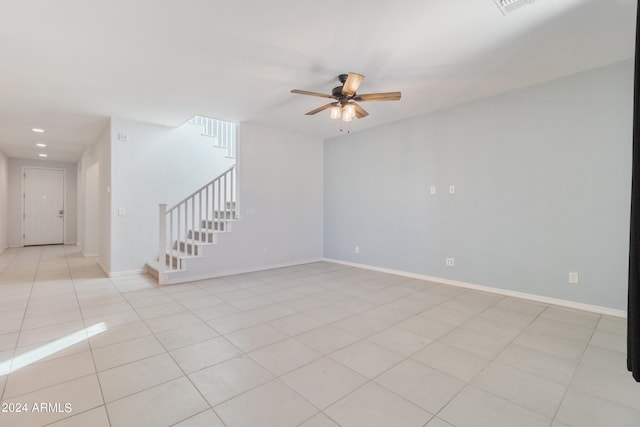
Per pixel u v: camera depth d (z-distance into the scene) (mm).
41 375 1966
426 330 2713
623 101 2990
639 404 1714
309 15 2242
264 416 1604
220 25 2363
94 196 6699
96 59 2875
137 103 4055
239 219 5031
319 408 1672
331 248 6133
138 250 4926
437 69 3121
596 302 3146
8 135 5711
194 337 2555
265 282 4434
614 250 3047
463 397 1777
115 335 2582
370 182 5359
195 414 1613
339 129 5477
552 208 3414
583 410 1666
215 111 4414
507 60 2947
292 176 5754
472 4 2121
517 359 2209
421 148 4605
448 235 4305
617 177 3029
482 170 3955
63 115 4547
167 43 2615
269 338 2545
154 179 5074
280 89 3611
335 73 3195
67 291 3902
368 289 4059
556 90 3365
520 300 3566
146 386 1858
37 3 2074
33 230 8344
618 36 2545
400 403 1721
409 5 2129
